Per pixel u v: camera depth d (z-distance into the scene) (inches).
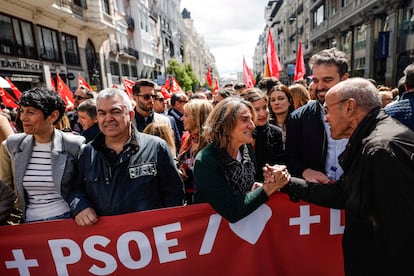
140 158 76.1
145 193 75.8
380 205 50.8
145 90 148.3
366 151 53.3
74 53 689.6
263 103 101.0
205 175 69.9
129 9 1122.0
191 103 116.0
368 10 659.4
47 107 79.1
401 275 50.4
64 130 151.4
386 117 56.9
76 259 76.5
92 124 130.6
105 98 72.6
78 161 79.4
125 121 74.5
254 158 86.4
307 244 79.4
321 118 90.0
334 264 80.2
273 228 78.5
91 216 72.2
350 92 59.3
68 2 624.7
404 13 557.0
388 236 50.4
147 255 76.5
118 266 76.6
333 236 79.4
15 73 487.2
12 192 79.6
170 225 75.9
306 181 75.9
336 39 930.7
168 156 81.2
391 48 589.6
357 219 58.3
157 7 1556.3
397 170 49.1
